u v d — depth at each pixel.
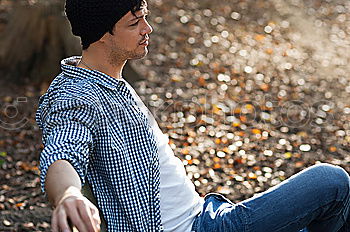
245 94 7.04
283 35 9.34
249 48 8.70
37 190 4.61
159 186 2.27
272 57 8.41
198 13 9.80
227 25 9.49
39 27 7.13
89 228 1.56
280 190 2.24
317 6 10.77
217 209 2.37
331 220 2.28
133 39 2.13
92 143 1.97
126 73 7.14
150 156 2.17
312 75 7.84
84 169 1.89
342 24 10.07
